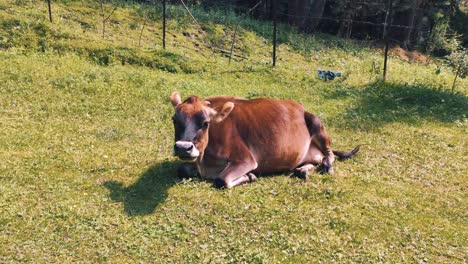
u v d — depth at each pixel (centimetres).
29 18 1299
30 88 923
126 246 487
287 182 662
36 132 749
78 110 865
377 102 1143
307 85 1266
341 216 577
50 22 1313
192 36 1630
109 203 561
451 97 1216
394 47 2222
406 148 839
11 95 886
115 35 1409
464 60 1398
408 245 532
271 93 1120
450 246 537
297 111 724
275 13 1429
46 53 1145
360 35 2361
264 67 1391
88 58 1183
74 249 475
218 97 704
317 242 520
